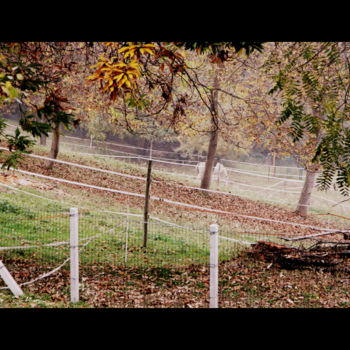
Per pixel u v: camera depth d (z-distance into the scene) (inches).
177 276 385.4
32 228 482.0
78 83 601.3
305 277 379.2
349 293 344.5
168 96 288.7
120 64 186.7
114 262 411.8
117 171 1075.3
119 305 295.7
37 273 358.9
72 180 872.3
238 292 334.0
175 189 1003.9
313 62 173.9
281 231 717.9
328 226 900.0
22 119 245.1
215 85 777.6
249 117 626.8
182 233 582.6
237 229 682.8
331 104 169.2
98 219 581.3
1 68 214.5
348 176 160.4
